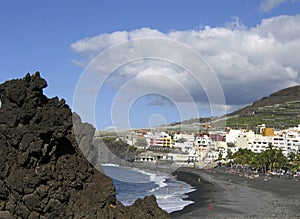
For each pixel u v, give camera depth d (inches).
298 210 2397.9
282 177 4889.3
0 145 479.8
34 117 483.2
